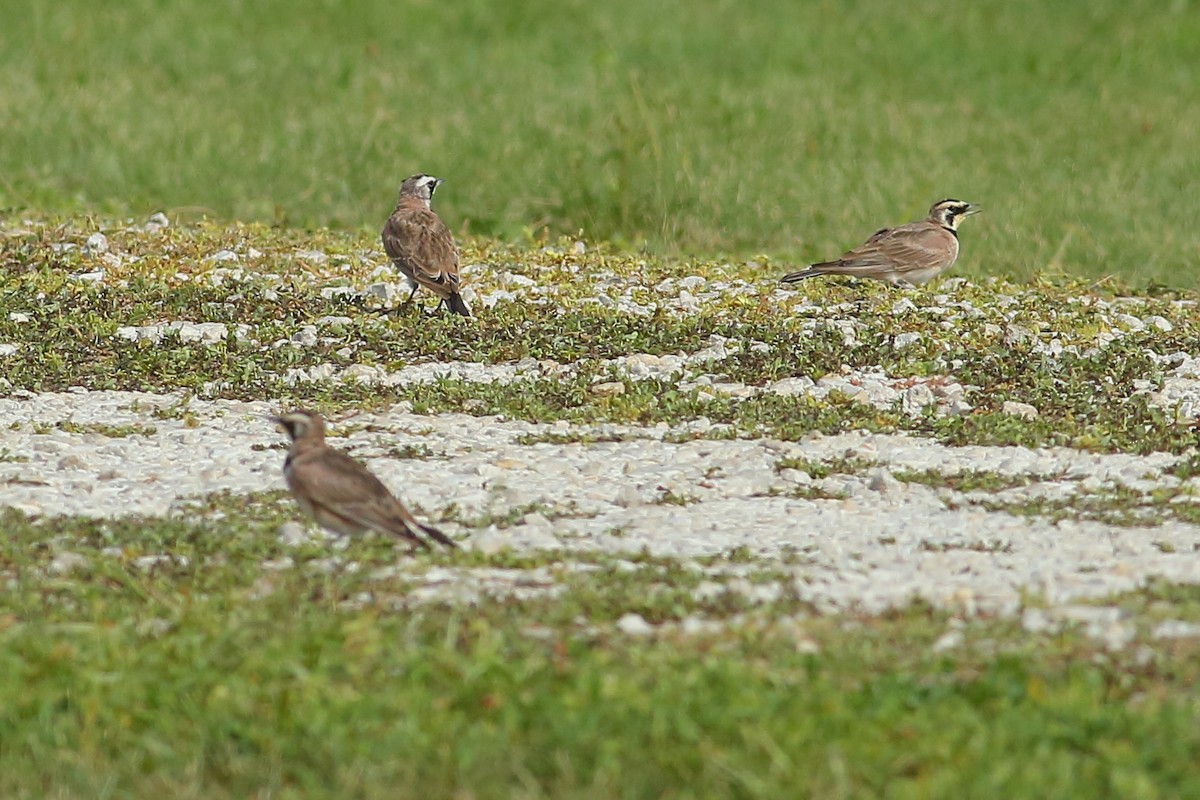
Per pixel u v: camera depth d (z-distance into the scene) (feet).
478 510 41.04
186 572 35.63
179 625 31.89
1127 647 31.04
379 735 28.09
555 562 36.60
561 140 94.07
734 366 56.18
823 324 60.95
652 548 37.93
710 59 128.57
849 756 27.02
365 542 37.68
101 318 60.90
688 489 43.52
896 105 111.14
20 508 40.42
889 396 53.52
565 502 41.93
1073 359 57.00
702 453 47.09
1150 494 42.98
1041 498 42.63
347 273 69.00
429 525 39.68
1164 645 30.99
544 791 26.89
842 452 47.29
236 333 59.36
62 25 126.00
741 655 30.71
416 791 26.68
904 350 57.98
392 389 53.36
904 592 34.24
